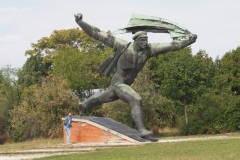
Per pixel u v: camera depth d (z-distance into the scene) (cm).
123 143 2538
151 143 2431
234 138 2684
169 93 4491
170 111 4534
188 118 4128
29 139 4441
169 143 2358
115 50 2758
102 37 2759
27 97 4781
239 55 5900
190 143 2292
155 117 4388
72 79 4766
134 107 2667
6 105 4991
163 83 4628
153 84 4609
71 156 1883
